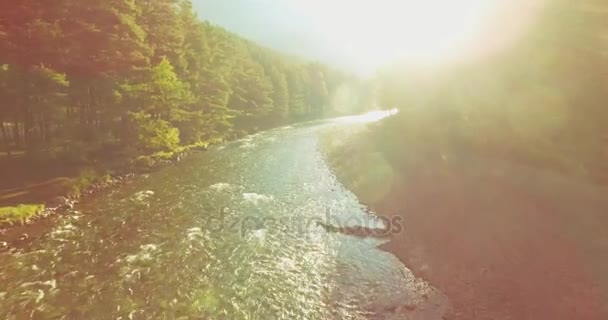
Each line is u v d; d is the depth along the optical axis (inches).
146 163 1370.6
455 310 506.0
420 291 560.1
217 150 1855.3
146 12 1624.0
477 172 1034.7
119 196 1036.5
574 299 499.2
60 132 1188.5
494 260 618.5
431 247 697.0
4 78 1013.8
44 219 850.1
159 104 1488.7
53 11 1109.1
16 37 1021.2
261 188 1144.2
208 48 2144.4
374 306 525.3
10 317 499.2
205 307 526.6
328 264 655.8
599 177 729.6
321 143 2146.9
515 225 709.9
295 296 553.9
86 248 709.9
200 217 882.1
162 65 1477.6
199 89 2037.4
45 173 1127.6
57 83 1060.5
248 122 2903.5
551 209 721.6
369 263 657.0
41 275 608.7
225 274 619.8
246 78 2832.2
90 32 1165.7
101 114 1295.5
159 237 765.3
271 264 654.5
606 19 801.6
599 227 628.1
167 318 501.4
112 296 552.4
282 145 2057.1
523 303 506.0
